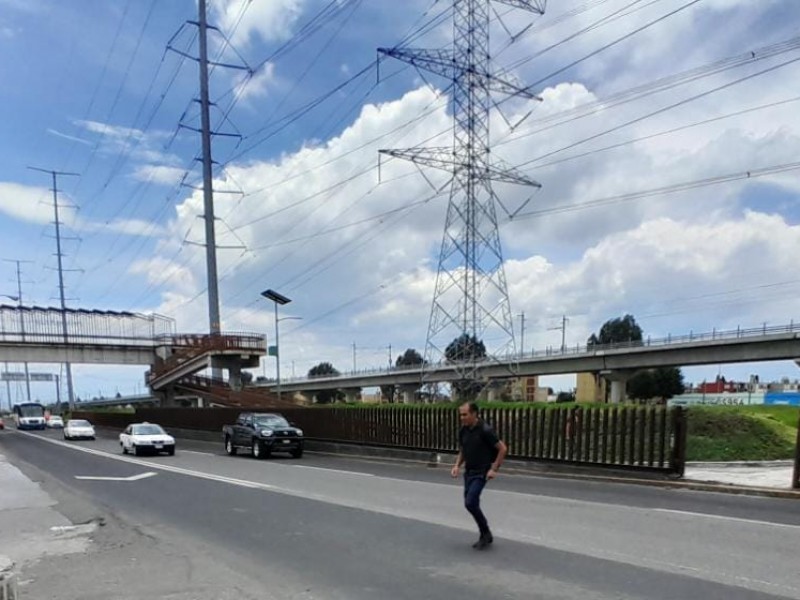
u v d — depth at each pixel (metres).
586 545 7.72
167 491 14.11
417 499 12.12
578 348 74.62
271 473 18.00
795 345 54.94
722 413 23.53
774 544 7.62
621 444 15.34
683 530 8.52
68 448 33.34
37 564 7.60
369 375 102.12
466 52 37.75
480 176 40.44
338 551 7.80
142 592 6.31
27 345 47.56
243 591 6.26
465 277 41.94
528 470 17.41
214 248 46.25
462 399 42.19
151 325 54.03
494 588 6.06
